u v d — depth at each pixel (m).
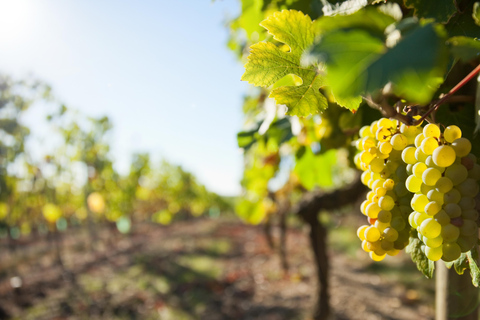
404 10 0.86
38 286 9.11
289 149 2.70
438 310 1.32
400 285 7.89
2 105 10.55
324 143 1.59
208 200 22.70
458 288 1.24
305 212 3.18
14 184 11.10
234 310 7.37
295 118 1.75
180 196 20.94
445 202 0.68
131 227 20.33
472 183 0.68
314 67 0.77
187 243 14.47
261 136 1.81
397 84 0.37
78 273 10.38
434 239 0.70
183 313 7.44
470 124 0.94
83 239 16.91
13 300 8.12
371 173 0.88
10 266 11.35
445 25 0.81
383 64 0.38
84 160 13.74
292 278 8.66
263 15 1.34
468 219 0.68
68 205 15.84
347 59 0.41
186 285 9.05
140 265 11.09
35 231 17.75
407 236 0.80
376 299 7.12
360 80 0.39
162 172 20.73
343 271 9.08
